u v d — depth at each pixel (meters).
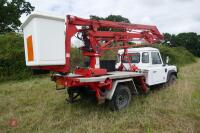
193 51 60.25
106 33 6.01
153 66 7.15
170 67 8.19
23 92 8.01
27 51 4.75
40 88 8.64
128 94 5.79
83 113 5.39
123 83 6.00
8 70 11.63
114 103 5.42
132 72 6.54
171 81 8.32
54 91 7.98
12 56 11.93
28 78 11.84
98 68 5.58
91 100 6.22
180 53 29.86
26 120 4.99
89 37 5.59
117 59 7.53
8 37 13.27
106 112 5.42
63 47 4.76
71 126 4.59
